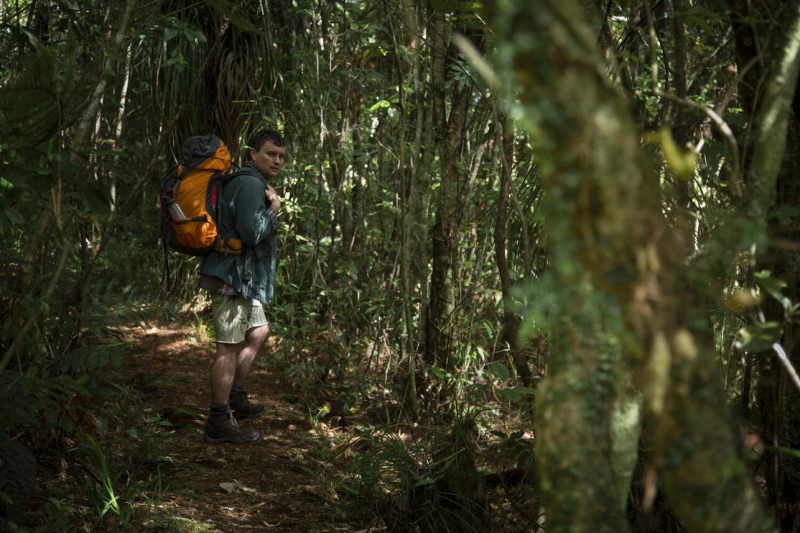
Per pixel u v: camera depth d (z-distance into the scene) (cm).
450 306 361
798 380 107
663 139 79
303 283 470
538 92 66
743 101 130
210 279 323
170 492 261
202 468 294
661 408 73
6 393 187
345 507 256
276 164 345
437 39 323
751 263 113
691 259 91
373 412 371
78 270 261
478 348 369
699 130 189
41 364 218
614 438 92
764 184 89
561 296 73
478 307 405
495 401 362
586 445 77
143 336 488
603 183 67
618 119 67
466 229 397
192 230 313
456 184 360
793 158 134
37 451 246
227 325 324
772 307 139
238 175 331
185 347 479
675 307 72
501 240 194
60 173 185
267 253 339
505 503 241
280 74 489
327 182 534
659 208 73
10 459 192
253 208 319
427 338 366
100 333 255
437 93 353
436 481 240
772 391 143
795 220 135
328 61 485
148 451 284
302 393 404
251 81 502
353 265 439
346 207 484
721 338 190
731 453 74
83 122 203
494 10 68
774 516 142
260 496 271
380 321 423
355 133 514
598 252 69
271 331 428
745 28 127
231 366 328
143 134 639
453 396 341
